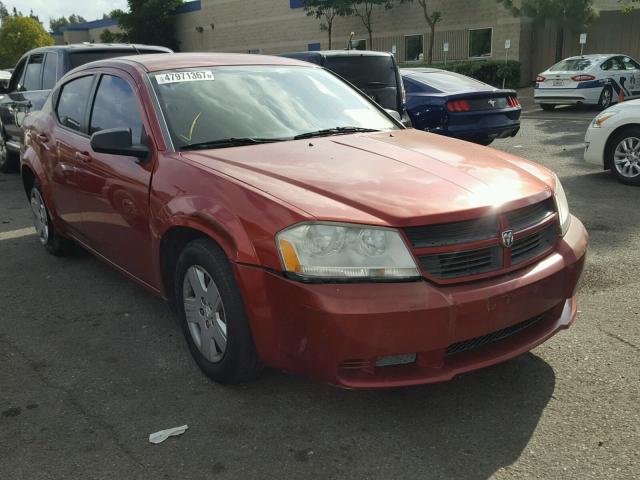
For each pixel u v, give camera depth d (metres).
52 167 4.70
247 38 38.38
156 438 2.73
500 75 24.73
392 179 2.89
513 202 2.78
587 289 4.29
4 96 9.32
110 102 4.05
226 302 2.87
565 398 2.98
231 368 2.98
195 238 3.18
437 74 9.95
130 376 3.30
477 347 2.82
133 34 43.38
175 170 3.24
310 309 2.51
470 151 3.48
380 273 2.51
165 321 4.00
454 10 28.25
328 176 2.92
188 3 41.69
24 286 4.68
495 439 2.69
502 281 2.68
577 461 2.52
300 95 4.07
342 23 32.81
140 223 3.52
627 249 5.12
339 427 2.80
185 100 3.66
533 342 2.90
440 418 2.86
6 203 7.61
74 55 8.05
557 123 14.09
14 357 3.54
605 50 26.11
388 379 2.59
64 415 2.94
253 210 2.72
